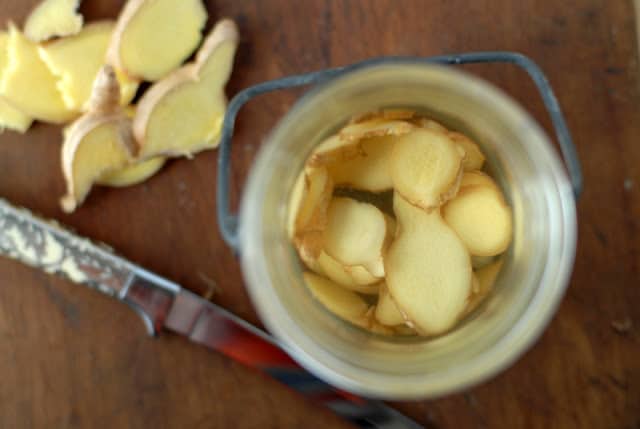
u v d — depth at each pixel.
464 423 0.47
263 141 0.48
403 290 0.35
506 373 0.47
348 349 0.35
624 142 0.47
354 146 0.36
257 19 0.49
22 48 0.49
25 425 0.49
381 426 0.47
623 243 0.46
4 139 0.50
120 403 0.49
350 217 0.36
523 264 0.35
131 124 0.48
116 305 0.49
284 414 0.48
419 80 0.34
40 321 0.49
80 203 0.49
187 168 0.49
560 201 0.34
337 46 0.48
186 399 0.49
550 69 0.47
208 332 0.48
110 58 0.48
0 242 0.48
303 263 0.36
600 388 0.46
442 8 0.48
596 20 0.47
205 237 0.49
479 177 0.36
